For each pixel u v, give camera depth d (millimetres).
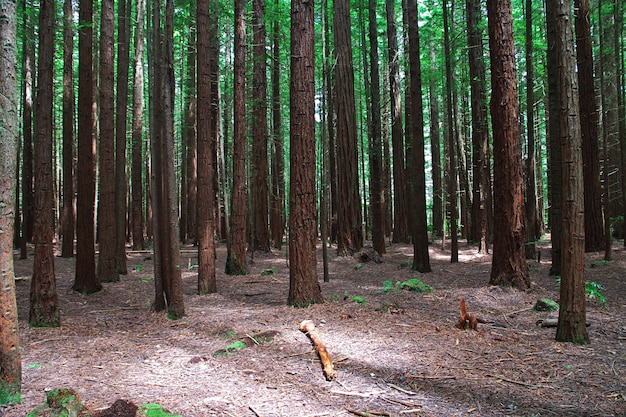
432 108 20641
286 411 3422
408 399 3635
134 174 17406
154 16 6957
